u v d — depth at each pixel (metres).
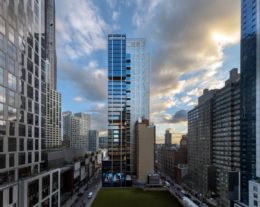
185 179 148.75
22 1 56.03
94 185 136.50
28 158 57.78
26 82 57.69
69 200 96.62
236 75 111.50
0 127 45.09
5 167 46.47
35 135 62.84
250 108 87.31
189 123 153.12
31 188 51.31
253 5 89.12
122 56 149.50
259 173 79.62
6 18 48.00
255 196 74.88
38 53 66.50
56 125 195.75
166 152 194.88
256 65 85.00
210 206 99.75
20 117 53.81
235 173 89.44
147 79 165.75
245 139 89.56
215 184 105.00
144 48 166.12
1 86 45.78
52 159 90.88
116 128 145.75
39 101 66.31
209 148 120.75
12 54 50.59
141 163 130.00
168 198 100.50
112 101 147.75
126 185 129.88
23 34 56.44
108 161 141.88
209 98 126.38
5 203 41.84
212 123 120.44
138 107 163.50
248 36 91.69
